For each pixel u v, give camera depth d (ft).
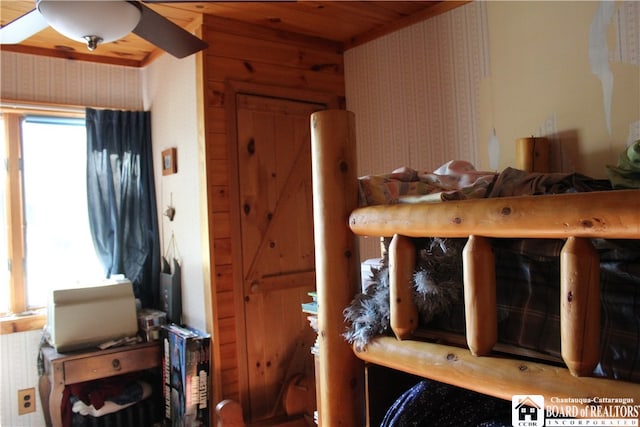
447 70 7.91
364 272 4.94
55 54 9.57
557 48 6.52
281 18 8.45
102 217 9.77
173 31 6.28
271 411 8.84
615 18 5.96
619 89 5.95
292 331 9.16
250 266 8.66
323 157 3.82
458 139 7.80
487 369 2.88
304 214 9.37
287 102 9.13
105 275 9.84
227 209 8.43
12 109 9.18
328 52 9.68
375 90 9.21
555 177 4.04
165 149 9.69
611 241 2.92
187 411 8.13
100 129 9.75
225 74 8.43
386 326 3.62
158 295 10.06
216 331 8.26
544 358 2.86
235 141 8.52
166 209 9.78
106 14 5.12
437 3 7.97
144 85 10.47
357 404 3.87
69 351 8.43
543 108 6.70
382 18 8.58
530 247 3.10
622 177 4.33
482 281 2.91
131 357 8.73
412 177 4.05
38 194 9.59
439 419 3.63
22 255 9.35
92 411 8.36
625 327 2.64
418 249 3.58
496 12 7.18
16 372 9.07
